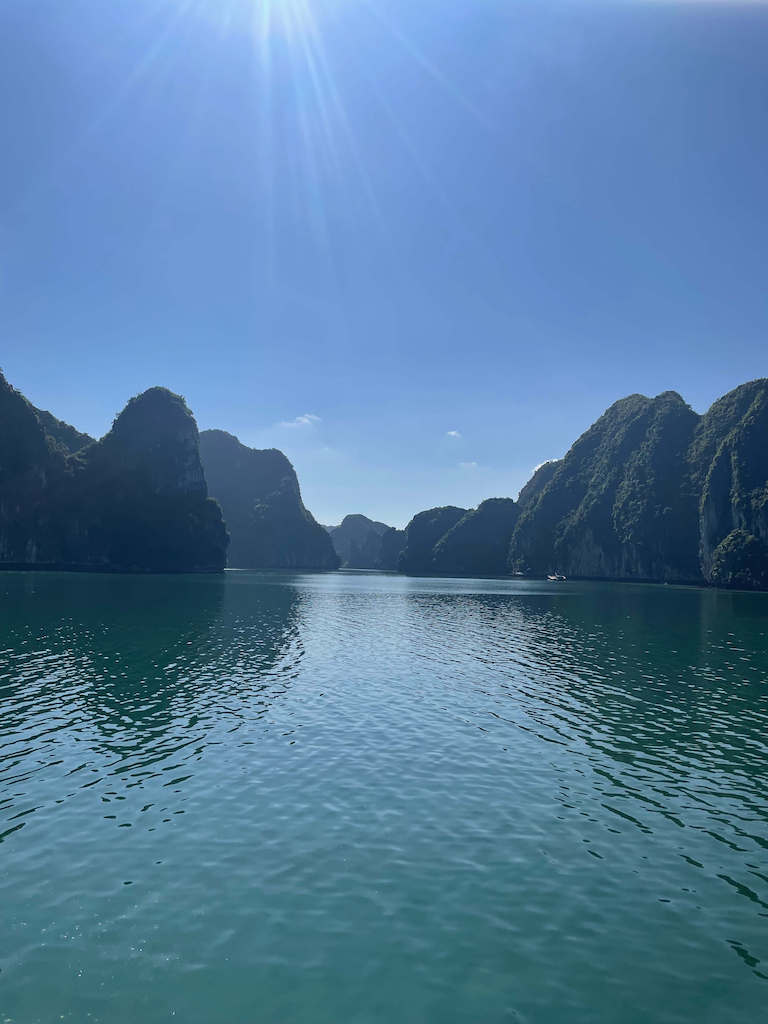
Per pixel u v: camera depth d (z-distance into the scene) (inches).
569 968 465.7
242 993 432.1
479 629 2647.6
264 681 1445.6
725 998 437.4
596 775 880.3
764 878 605.3
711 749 1007.0
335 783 823.7
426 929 508.7
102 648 1814.7
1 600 3297.2
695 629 2719.0
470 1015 416.5
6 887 558.9
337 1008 420.8
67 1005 418.0
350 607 3772.1
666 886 586.2
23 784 803.4
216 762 896.3
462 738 1035.3
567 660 1835.6
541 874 601.9
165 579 6574.8
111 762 889.5
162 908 529.3
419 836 676.1
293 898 548.4
